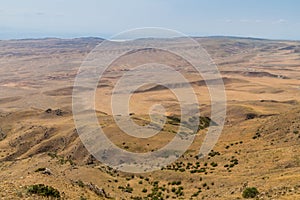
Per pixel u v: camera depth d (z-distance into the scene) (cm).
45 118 18112
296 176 4034
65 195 2752
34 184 2766
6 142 14375
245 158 6619
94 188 3534
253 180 4719
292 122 8238
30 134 14500
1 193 2394
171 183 5847
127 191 5441
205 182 5603
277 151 6462
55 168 6394
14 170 6725
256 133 8569
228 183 5244
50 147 12700
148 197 5100
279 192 3191
